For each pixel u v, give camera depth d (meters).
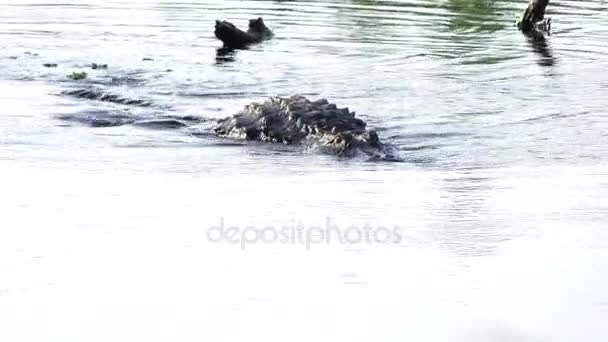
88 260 34.16
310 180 44.53
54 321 29.78
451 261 34.84
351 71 65.44
